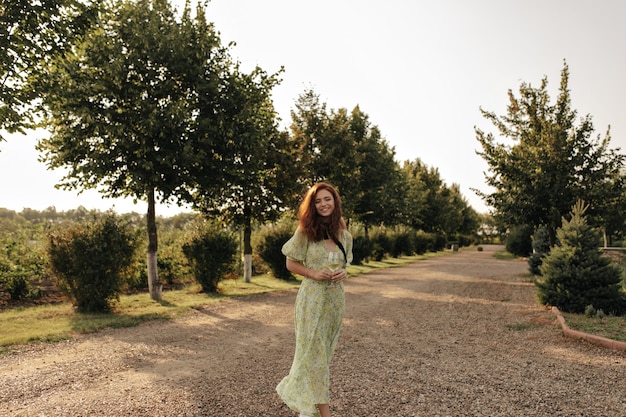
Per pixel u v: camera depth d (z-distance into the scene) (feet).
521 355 20.77
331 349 11.64
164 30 38.96
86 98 35.91
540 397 14.82
